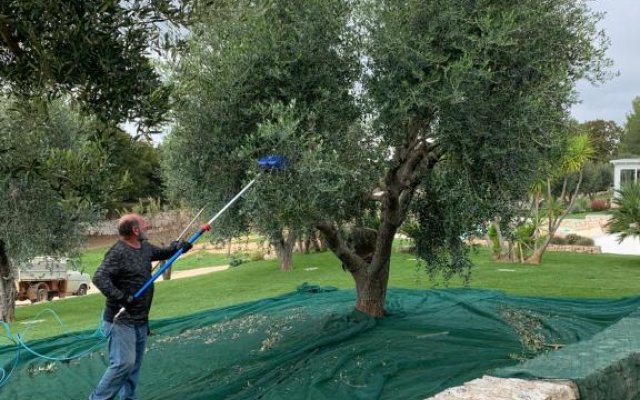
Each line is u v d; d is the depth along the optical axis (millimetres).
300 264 20438
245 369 6414
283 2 5871
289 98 5703
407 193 7547
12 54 3816
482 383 3949
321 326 7902
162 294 16156
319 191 5320
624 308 8734
